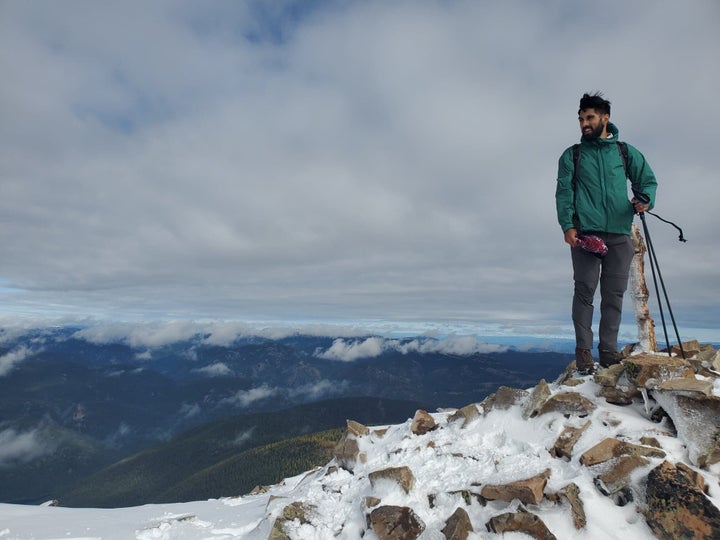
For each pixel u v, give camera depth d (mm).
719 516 2066
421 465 2949
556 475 2510
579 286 3297
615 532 2191
